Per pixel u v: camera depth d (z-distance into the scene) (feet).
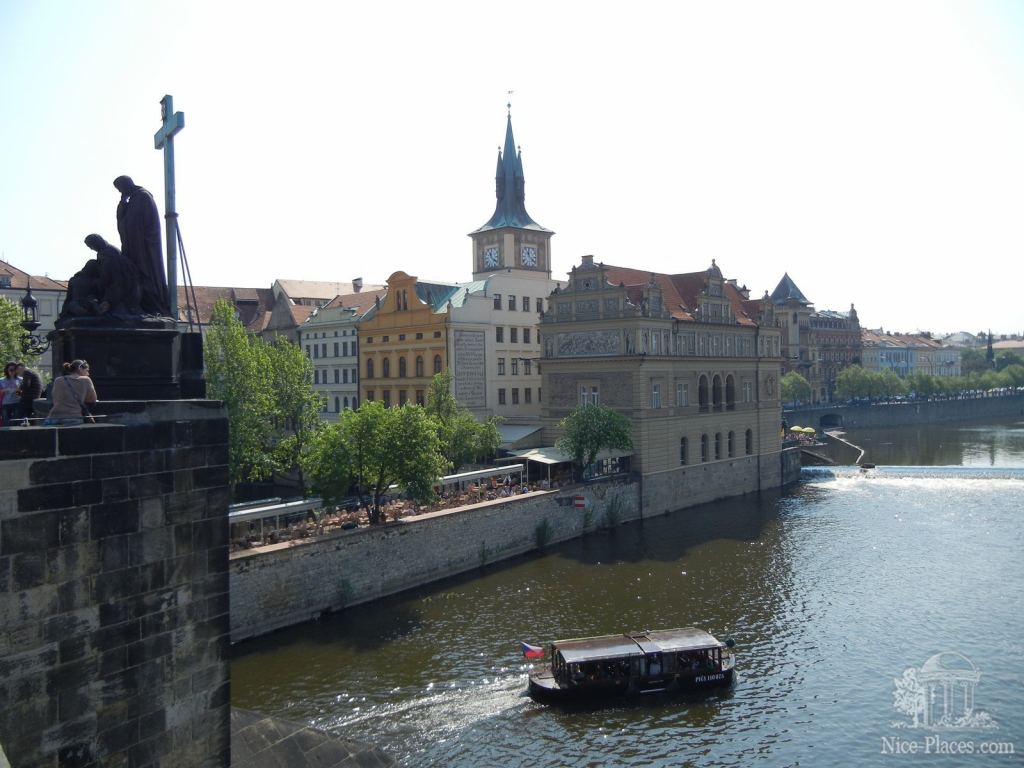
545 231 331.36
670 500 244.22
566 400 248.73
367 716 106.52
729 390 276.82
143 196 55.11
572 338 247.09
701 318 264.11
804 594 157.79
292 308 345.10
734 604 151.84
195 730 51.24
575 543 203.00
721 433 270.87
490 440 218.59
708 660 115.65
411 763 95.86
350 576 149.79
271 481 253.85
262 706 108.99
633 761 96.43
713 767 95.04
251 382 184.14
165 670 49.62
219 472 52.47
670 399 244.83
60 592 44.55
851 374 609.01
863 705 110.11
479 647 129.70
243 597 132.05
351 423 159.53
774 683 117.08
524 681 116.98
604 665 112.98
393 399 288.30
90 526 45.83
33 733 43.45
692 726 104.73
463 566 174.29
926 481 297.53
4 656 42.32
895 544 198.18
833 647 130.00
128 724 47.75
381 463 158.81
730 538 207.72
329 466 155.94
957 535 207.00
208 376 181.47
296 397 208.64
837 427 552.82
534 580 168.14
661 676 113.80
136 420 48.91
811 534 211.20
